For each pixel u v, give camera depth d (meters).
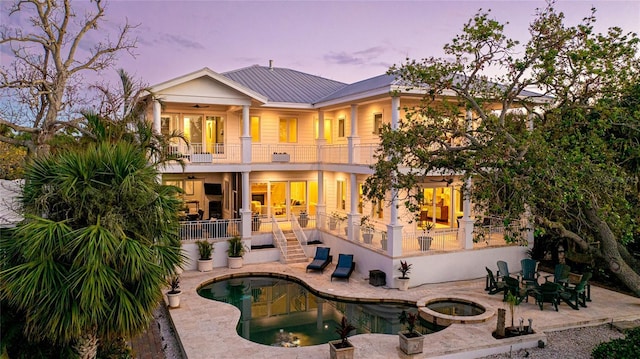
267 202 24.58
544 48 11.23
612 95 11.29
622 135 12.21
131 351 10.47
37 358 8.29
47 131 13.72
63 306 7.25
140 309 8.01
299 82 28.34
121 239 7.84
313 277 18.36
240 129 23.83
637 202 11.67
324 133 24.89
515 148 10.39
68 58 14.59
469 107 13.16
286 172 24.89
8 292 7.14
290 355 10.95
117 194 8.30
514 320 13.26
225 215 24.97
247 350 11.20
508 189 10.52
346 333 10.42
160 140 14.56
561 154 9.54
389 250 17.16
